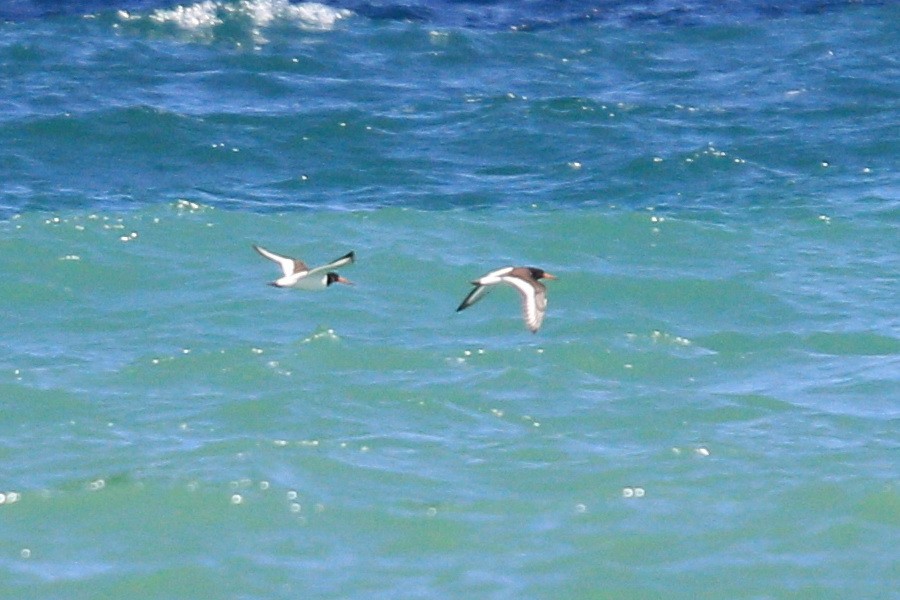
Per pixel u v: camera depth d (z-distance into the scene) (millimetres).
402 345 26391
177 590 18609
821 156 36250
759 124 38281
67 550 19469
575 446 22406
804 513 20312
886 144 36875
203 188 34344
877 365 25734
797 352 26469
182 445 22344
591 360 25797
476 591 18484
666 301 29047
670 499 20688
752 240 31719
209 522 20078
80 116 37625
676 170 35375
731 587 18625
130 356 26016
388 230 31938
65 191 33781
